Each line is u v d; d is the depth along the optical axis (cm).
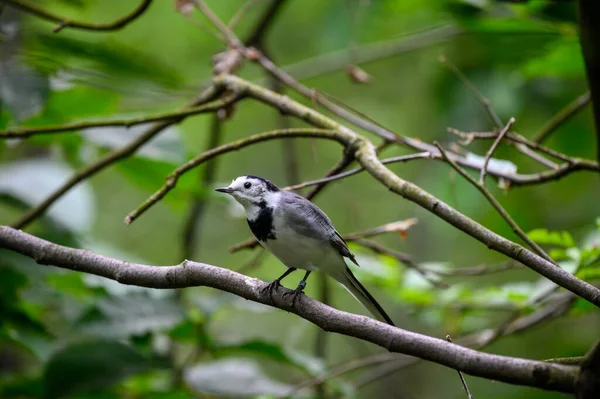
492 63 1348
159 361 952
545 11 1084
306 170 1894
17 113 936
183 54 1755
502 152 1396
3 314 1023
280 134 827
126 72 1091
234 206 1183
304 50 1833
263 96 934
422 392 1733
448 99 1365
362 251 1342
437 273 968
